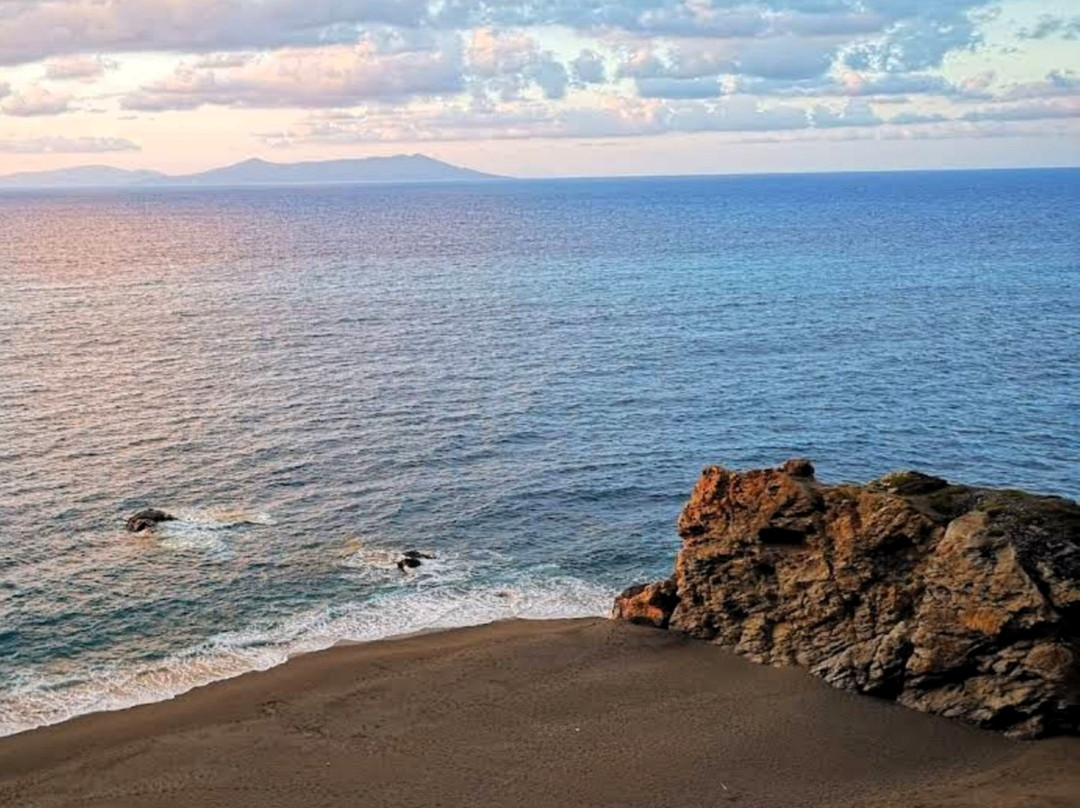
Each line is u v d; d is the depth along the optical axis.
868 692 38.00
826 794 32.12
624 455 68.31
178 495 60.31
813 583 40.34
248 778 33.09
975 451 69.38
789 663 40.47
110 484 61.72
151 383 86.00
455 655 42.16
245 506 58.88
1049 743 34.38
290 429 73.44
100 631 44.38
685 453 68.81
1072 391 83.75
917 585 38.03
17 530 54.66
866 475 65.12
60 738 35.81
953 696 36.50
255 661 42.03
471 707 37.81
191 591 48.28
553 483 63.19
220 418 75.88
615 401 81.50
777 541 41.94
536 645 42.91
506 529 56.47
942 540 37.53
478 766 33.88
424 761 34.19
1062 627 34.94
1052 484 63.47
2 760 34.28
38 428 72.62
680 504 60.25
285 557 52.25
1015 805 30.02
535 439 71.69
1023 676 35.19
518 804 31.67
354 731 36.16
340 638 44.22
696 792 32.34
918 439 71.94
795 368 92.12
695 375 89.69
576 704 38.00
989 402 80.81
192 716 37.31
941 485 40.94
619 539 55.28
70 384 85.25
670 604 44.66
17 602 46.69
